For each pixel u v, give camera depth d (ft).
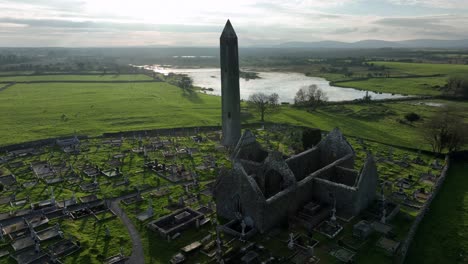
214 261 140.87
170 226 166.91
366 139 330.75
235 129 265.13
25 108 467.11
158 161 265.34
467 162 263.08
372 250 148.36
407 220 173.78
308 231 161.58
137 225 170.91
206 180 229.04
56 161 269.23
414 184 220.23
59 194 207.82
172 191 210.18
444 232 165.48
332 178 196.54
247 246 147.84
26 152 291.38
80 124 388.78
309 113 451.94
